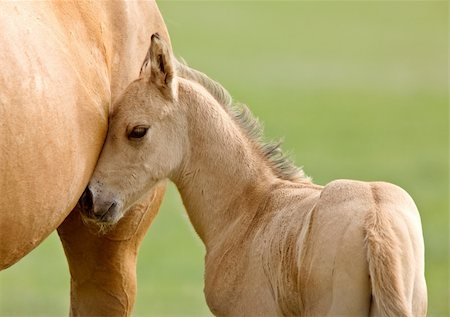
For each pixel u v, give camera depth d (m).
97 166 10.46
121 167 10.52
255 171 10.75
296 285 9.45
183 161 10.84
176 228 25.73
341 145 33.94
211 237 10.81
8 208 8.74
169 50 10.47
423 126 38.72
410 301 8.95
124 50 10.99
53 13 9.84
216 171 10.78
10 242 8.95
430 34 59.56
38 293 19.47
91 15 10.45
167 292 19.58
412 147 34.31
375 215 9.05
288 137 34.69
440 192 27.53
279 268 9.73
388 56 53.25
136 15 11.21
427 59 52.28
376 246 8.88
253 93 42.34
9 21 9.02
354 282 8.96
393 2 72.69
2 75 8.63
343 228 9.07
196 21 61.47
